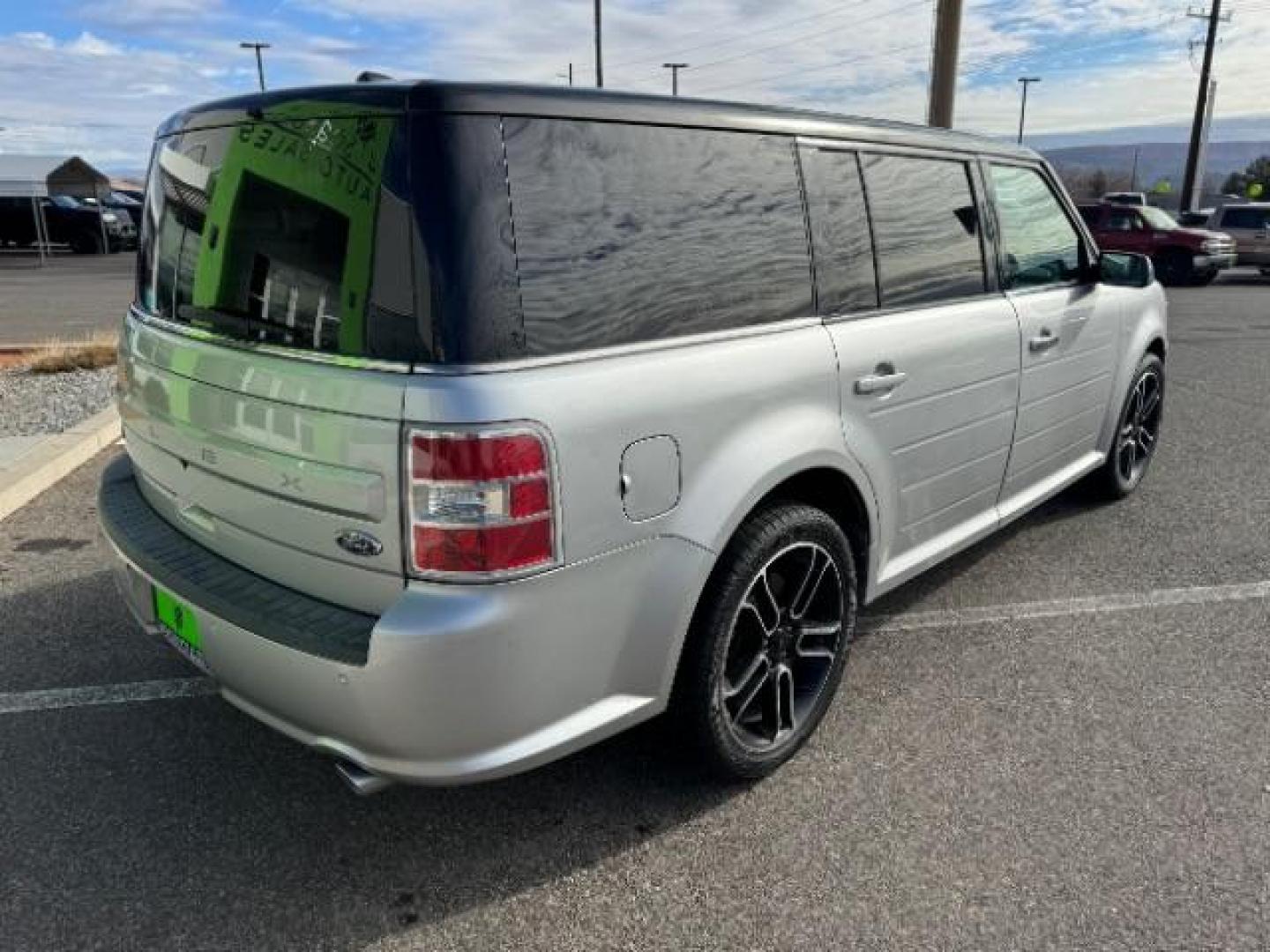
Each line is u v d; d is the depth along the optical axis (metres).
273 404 2.23
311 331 2.19
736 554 2.58
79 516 5.06
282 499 2.27
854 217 2.99
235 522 2.46
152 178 2.89
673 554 2.40
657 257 2.39
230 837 2.65
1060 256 4.18
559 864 2.55
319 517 2.20
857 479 2.97
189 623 2.52
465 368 2.02
